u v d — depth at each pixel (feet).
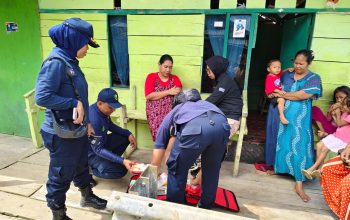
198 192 8.23
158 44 11.14
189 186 8.41
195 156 6.32
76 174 7.31
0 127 14.19
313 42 9.87
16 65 12.85
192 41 10.77
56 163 6.39
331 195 7.77
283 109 9.54
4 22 12.37
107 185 9.25
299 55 9.07
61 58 5.83
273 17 14.87
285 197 8.88
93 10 11.32
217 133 6.27
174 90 10.38
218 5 10.30
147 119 10.80
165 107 10.46
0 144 12.73
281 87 9.91
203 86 11.32
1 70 13.12
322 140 9.29
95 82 12.23
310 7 9.61
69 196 8.49
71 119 6.13
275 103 9.77
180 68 11.19
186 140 6.16
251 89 17.24
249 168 10.73
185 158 6.32
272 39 16.65
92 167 9.11
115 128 9.70
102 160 8.96
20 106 13.44
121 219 5.44
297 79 9.43
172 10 10.64
